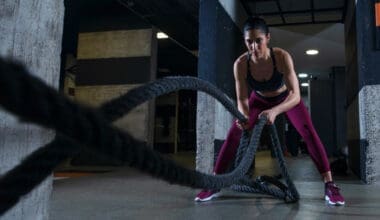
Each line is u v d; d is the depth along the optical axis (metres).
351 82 4.46
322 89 10.04
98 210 2.07
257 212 2.04
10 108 0.25
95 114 0.34
